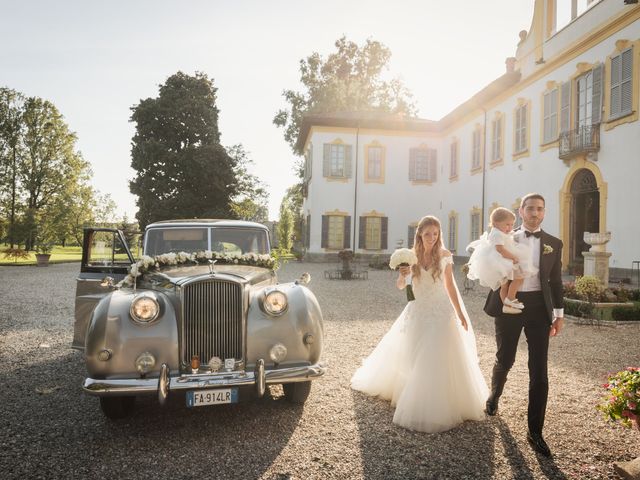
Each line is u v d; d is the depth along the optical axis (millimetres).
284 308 3793
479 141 22516
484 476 2867
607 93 13852
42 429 3611
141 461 3057
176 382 3418
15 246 50500
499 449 3246
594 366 5445
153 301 3555
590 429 3617
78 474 2877
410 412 3596
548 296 3404
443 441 3367
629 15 12945
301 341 3783
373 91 40094
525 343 6703
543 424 3441
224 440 3389
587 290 8891
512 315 3549
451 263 3826
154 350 3490
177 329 3592
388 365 4285
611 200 13648
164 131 35188
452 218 25641
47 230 42188
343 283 15594
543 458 3119
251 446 3285
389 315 9094
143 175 34125
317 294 12500
